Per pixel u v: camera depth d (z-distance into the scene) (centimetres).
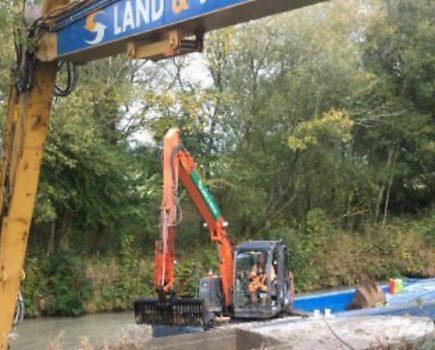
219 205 2652
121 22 618
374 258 2889
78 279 2130
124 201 2373
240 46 2528
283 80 2589
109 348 654
